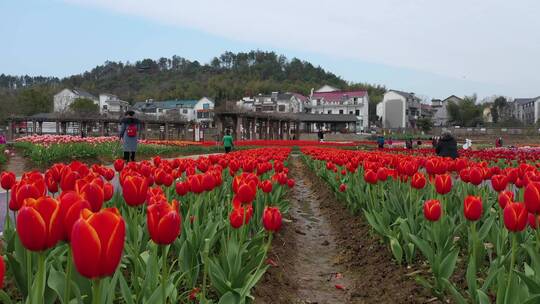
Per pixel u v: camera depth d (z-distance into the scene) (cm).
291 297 512
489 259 498
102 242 164
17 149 2417
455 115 11238
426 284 449
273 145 4125
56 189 449
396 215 629
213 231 456
